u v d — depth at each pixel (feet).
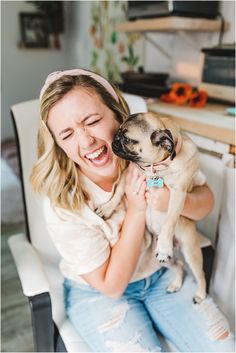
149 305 3.11
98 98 2.57
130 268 2.75
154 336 2.79
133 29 5.91
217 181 3.97
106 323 2.77
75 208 2.77
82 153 2.56
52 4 10.46
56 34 10.96
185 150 2.64
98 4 8.91
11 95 10.80
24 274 2.82
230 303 3.76
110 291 2.75
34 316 2.57
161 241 2.63
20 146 3.51
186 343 2.80
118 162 2.83
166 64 6.88
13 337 4.44
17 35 10.35
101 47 9.27
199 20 5.05
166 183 2.65
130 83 5.92
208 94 5.24
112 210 2.92
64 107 2.44
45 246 3.61
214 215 4.12
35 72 11.04
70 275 3.11
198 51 5.97
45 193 2.85
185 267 3.62
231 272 3.69
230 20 5.20
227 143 3.76
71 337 2.81
